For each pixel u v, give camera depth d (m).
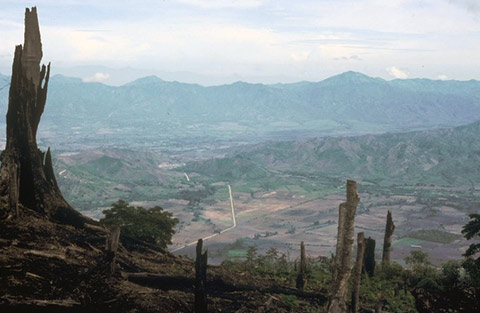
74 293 17.89
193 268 26.91
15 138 26.23
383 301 27.77
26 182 26.02
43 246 21.44
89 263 20.81
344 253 16.86
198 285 18.22
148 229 32.84
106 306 17.86
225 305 21.30
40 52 27.75
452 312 17.73
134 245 28.64
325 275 32.28
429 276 32.09
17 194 24.05
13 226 22.73
